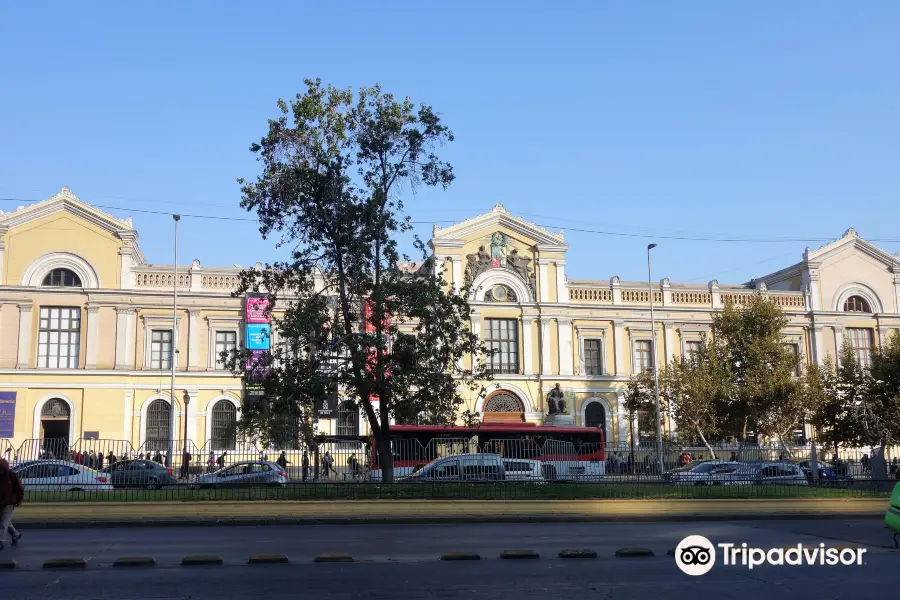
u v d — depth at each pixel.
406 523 25.67
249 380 33.62
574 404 61.66
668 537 21.62
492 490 28.64
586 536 21.88
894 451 51.28
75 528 24.05
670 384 55.34
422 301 32.47
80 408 54.34
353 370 32.25
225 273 58.47
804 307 66.56
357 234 32.72
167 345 56.94
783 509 28.69
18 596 13.17
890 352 47.31
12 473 19.19
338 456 36.25
